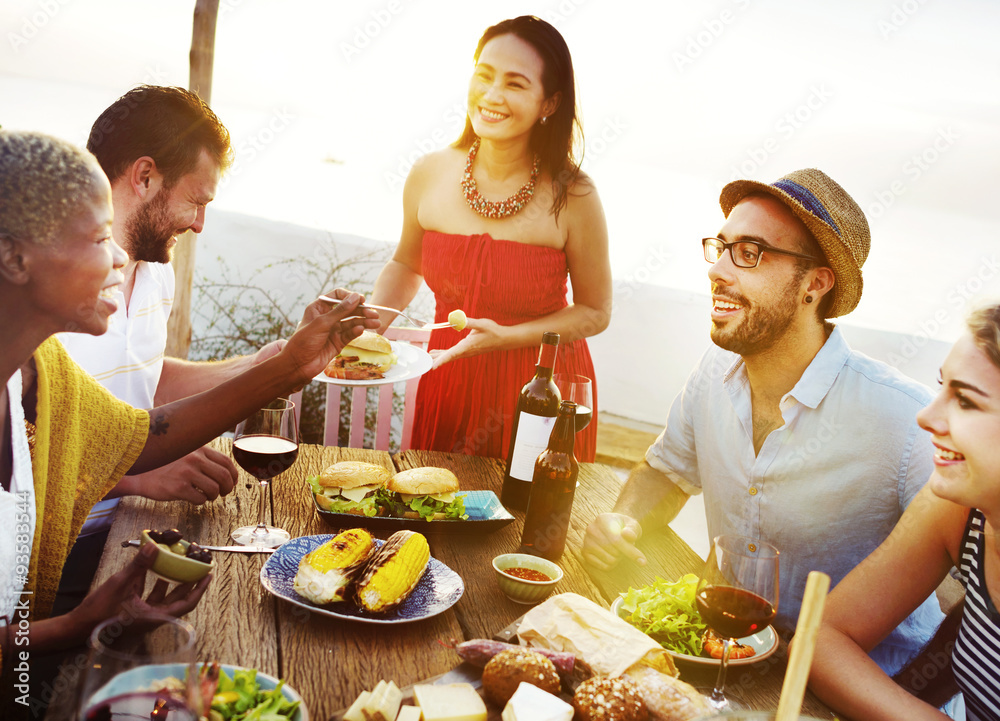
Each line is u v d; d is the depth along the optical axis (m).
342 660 1.11
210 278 5.15
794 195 1.57
